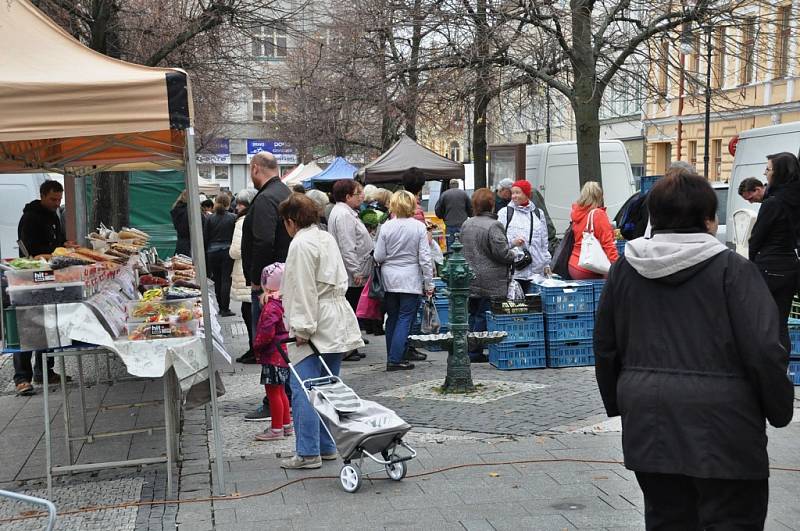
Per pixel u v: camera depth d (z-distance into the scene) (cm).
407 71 2091
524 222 1142
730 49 1980
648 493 368
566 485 586
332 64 2489
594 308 1019
